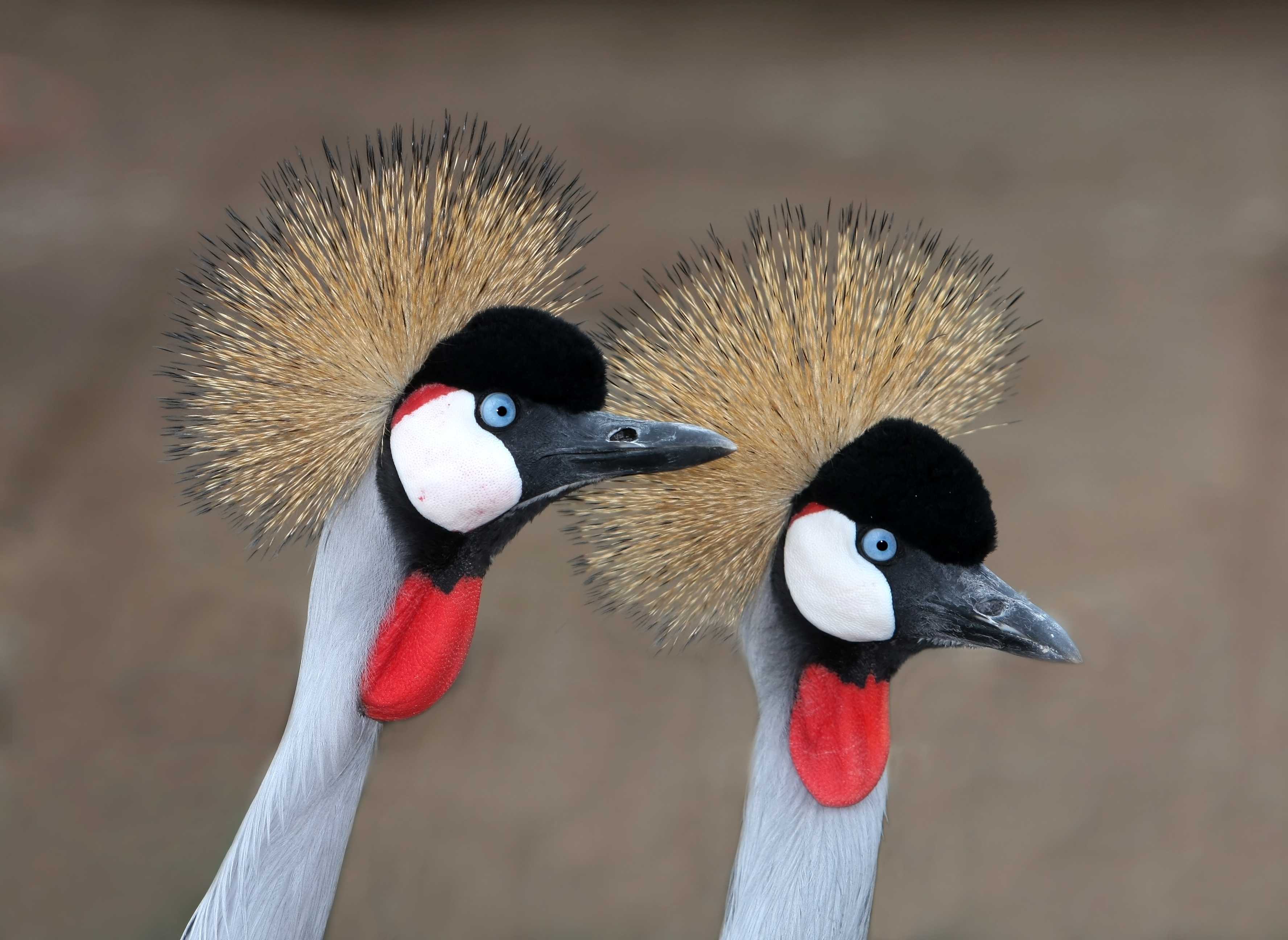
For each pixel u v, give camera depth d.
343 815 3.24
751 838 3.43
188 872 5.79
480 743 6.72
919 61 23.81
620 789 6.46
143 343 11.16
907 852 6.26
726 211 14.85
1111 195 16.39
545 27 26.30
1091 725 7.07
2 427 9.71
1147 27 26.39
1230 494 9.44
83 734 6.57
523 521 3.32
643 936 5.64
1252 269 14.02
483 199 3.35
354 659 3.21
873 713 3.42
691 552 3.41
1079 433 10.42
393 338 3.20
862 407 3.37
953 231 14.81
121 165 16.20
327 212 3.26
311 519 3.26
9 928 5.46
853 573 3.25
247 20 25.61
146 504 8.85
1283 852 6.27
